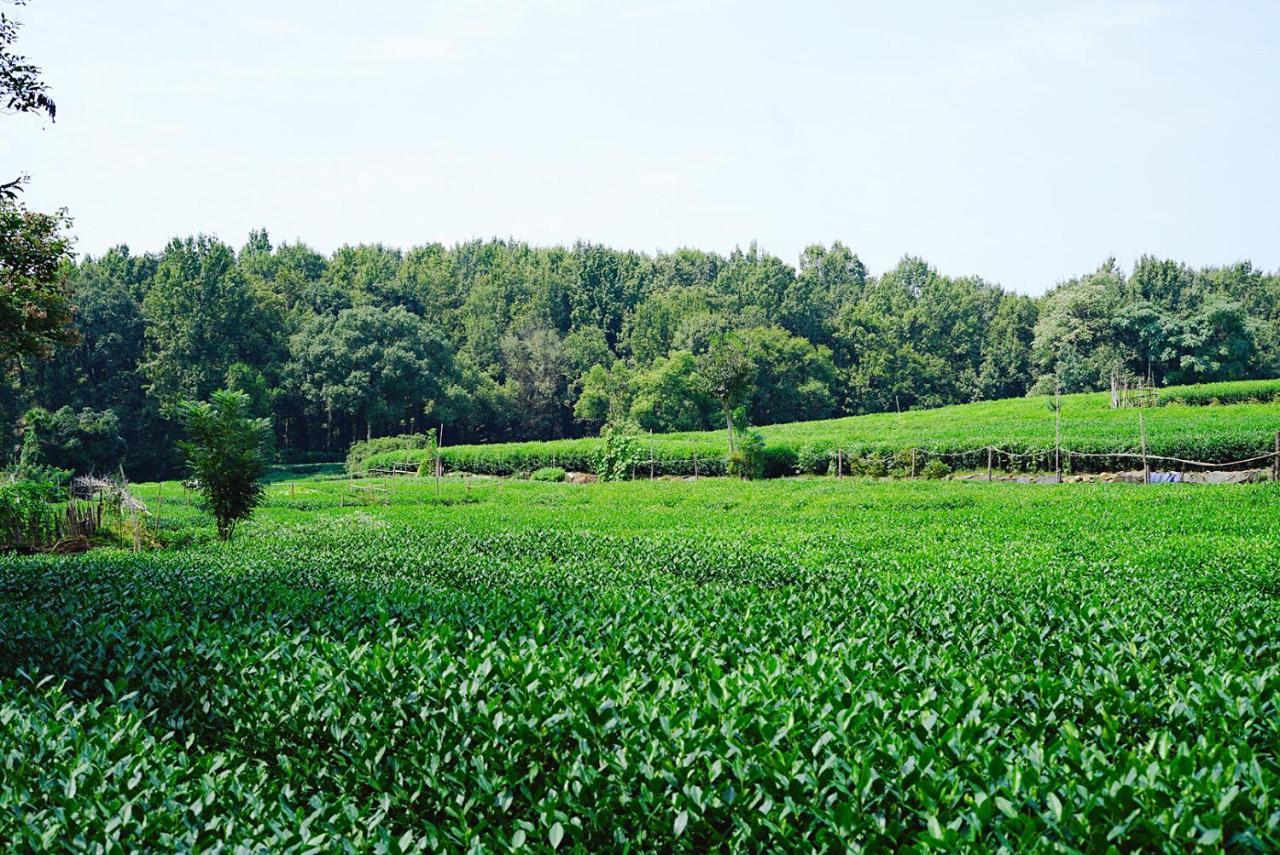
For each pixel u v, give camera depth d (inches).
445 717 258.8
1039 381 3329.2
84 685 336.5
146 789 224.7
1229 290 4060.0
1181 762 193.2
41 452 2454.5
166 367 2967.5
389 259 5502.0
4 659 378.0
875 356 3838.6
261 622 398.9
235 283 3243.1
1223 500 944.3
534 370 3865.7
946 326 4266.7
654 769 217.9
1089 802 181.5
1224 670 287.3
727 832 205.8
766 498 1277.1
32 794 227.3
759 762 212.2
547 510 1330.0
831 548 761.0
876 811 198.2
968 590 472.7
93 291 3061.0
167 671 336.5
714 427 3243.1
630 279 4933.6
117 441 2647.6
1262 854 168.7
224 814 220.1
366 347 3289.9
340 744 266.8
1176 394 2315.5
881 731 227.8
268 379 3255.4
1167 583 511.8
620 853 206.2
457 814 218.7
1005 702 262.4
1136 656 309.4
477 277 5044.3
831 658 305.4
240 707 300.0
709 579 620.1
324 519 1280.8
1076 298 3218.5
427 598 471.5
